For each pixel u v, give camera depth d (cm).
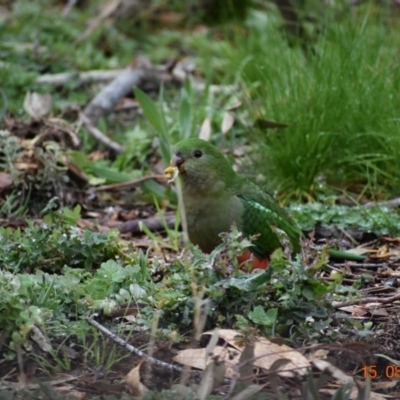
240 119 1339
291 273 777
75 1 1948
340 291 851
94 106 1473
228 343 741
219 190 971
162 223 1131
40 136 1246
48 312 747
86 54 1697
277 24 1669
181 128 1319
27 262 882
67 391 704
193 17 1978
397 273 988
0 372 738
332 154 1242
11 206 1152
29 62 1655
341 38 1292
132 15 1938
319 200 1216
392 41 1416
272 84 1316
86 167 1270
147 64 1650
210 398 673
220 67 1641
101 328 752
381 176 1242
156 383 720
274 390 686
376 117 1234
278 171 1246
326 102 1234
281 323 774
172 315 774
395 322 837
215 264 780
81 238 902
